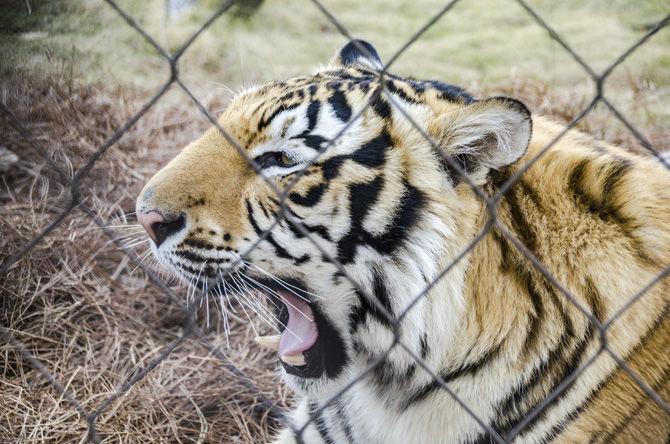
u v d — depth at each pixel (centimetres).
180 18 936
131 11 918
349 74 393
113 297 549
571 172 367
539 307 355
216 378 506
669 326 361
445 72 909
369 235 353
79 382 475
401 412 382
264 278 371
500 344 356
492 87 849
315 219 354
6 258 532
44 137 652
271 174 357
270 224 359
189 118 756
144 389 479
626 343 354
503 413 362
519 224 355
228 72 875
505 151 331
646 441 362
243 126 363
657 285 359
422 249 348
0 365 475
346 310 372
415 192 347
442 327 354
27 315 515
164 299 562
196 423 473
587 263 356
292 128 356
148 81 812
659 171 396
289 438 429
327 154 350
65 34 827
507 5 1118
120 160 665
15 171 621
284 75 886
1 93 668
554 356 354
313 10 1047
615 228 362
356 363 386
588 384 354
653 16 1063
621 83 877
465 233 346
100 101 726
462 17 1080
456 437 371
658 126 787
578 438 354
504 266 353
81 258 557
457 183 346
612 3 1103
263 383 509
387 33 1016
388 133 352
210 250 359
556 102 807
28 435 425
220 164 359
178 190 355
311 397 398
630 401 355
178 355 521
